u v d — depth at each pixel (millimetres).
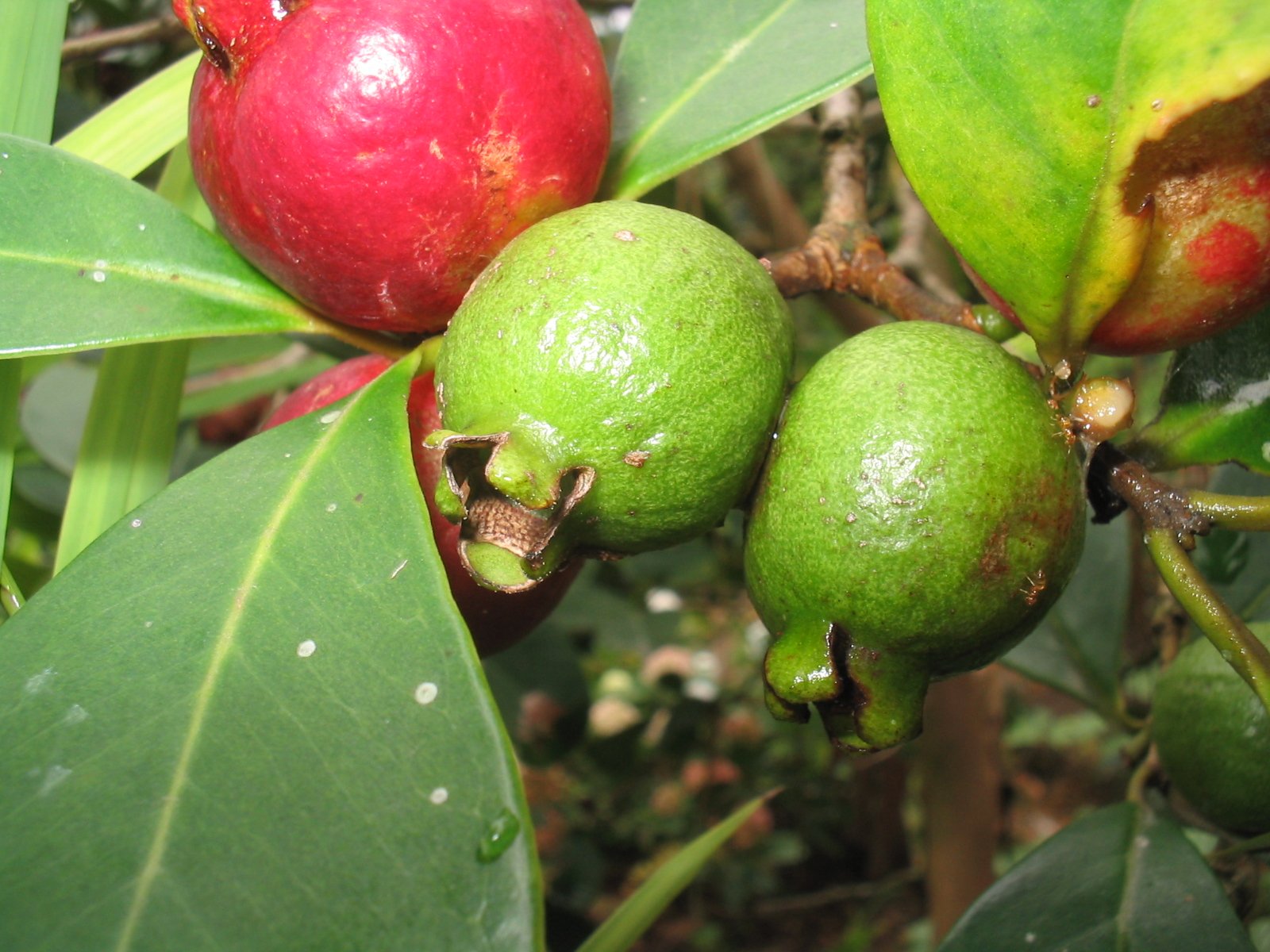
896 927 459
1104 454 80
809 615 78
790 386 82
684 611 388
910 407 75
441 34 75
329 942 54
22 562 170
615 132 102
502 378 73
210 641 66
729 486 77
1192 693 105
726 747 482
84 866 56
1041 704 516
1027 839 479
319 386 96
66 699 63
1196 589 74
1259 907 133
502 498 77
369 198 77
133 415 108
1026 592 76
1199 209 69
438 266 82
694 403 74
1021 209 69
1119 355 78
